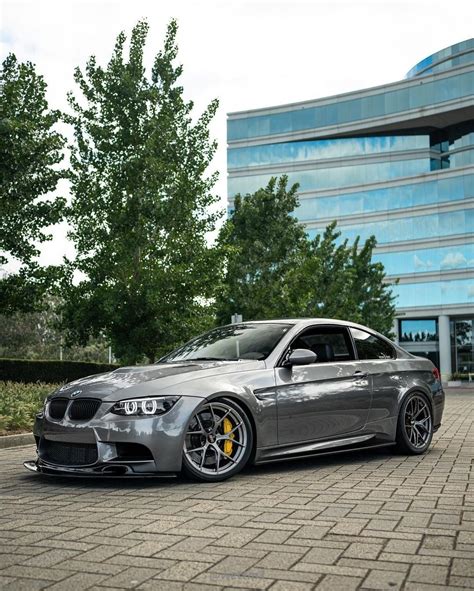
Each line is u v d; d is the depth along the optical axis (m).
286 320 7.20
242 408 5.98
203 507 4.67
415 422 7.54
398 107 50.47
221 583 3.04
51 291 16.03
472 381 47.47
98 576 3.15
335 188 52.91
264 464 6.75
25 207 15.24
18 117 15.01
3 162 13.98
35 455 8.16
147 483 5.68
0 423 10.01
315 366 6.71
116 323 15.91
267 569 3.25
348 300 27.12
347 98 52.41
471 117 49.50
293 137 54.06
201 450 5.72
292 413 6.30
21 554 3.53
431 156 51.59
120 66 16.31
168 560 3.40
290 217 21.27
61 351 62.22
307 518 4.31
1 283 15.83
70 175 15.67
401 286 50.28
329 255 27.91
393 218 50.84
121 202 15.81
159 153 16.06
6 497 5.18
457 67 48.22
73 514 4.50
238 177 55.47
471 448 8.18
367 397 7.01
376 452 7.70
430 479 5.82
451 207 48.66
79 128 16.28
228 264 17.12
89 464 5.50
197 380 5.84
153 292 15.13
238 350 6.70
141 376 5.90
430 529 4.01
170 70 16.56
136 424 5.45
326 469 6.43
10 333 58.25
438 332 49.69
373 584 3.02
